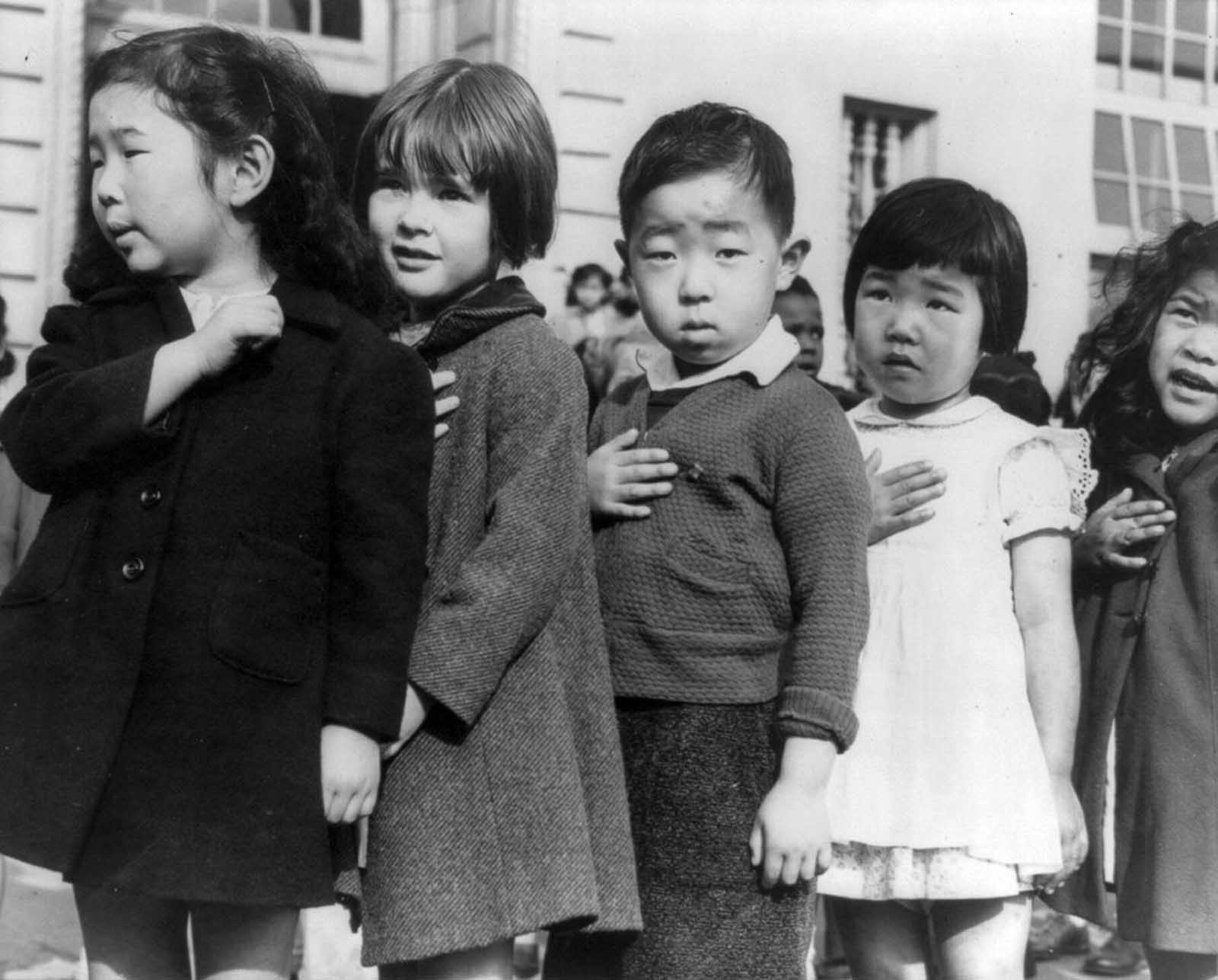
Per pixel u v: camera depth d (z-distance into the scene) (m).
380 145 2.25
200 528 1.93
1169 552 2.73
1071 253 5.89
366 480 1.99
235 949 1.99
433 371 2.21
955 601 2.47
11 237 4.95
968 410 2.60
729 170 2.27
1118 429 2.86
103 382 1.93
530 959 3.61
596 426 2.42
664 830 2.17
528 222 2.30
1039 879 2.46
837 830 2.43
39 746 1.89
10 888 3.88
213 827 1.87
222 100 2.04
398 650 1.96
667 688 2.20
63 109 4.99
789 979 2.14
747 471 2.21
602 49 5.43
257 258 2.12
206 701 1.89
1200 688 2.67
